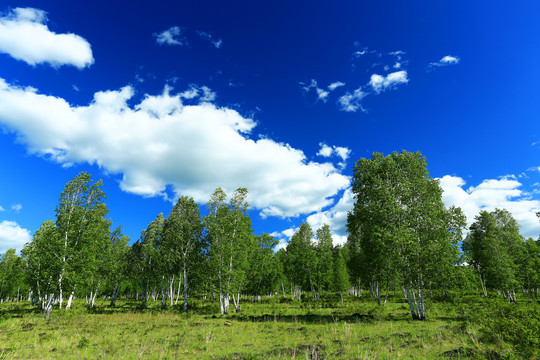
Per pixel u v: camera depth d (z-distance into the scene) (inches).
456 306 1025.5
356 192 1128.8
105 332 721.0
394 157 1093.8
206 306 1614.2
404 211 958.4
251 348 512.4
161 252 1673.2
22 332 759.7
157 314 1245.7
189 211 1616.6
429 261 906.7
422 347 467.2
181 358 454.0
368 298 2137.1
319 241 2198.6
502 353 368.8
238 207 1402.6
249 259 1738.4
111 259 1866.4
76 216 1304.1
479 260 1785.2
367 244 1293.1
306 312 1250.0
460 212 948.6
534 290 1827.0
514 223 1850.4
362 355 415.8
